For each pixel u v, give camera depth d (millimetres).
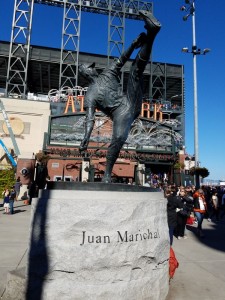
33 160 25656
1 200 22156
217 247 8562
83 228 3811
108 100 5004
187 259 7055
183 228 10023
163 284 4355
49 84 57031
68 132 33125
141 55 4789
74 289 3672
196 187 18359
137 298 3902
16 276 4168
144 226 4176
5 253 6824
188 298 4508
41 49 50250
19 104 33875
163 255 4422
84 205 3869
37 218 3895
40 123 34000
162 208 4648
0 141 29234
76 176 31125
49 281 3689
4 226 10672
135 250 3990
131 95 5066
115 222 3922
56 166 31281
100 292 3701
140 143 33438
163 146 33844
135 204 4121
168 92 59531
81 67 5215
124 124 4973
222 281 5383
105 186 4332
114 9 52781
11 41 47500
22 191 24438
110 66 5195
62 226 3807
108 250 3812
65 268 3703
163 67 55344
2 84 57969
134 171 32062
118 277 3807
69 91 44094
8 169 25672
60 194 4062
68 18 50688
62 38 49875
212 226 13336
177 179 32219
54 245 3758
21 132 33375
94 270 3734
